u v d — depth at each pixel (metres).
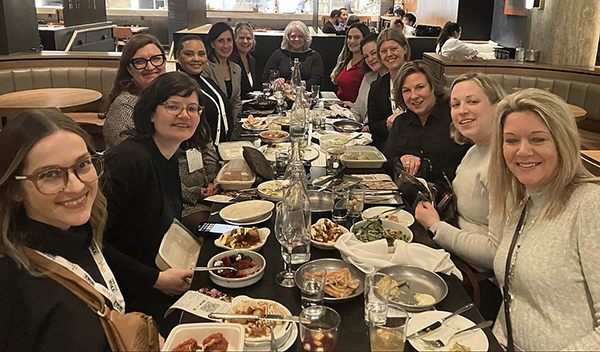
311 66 5.57
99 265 1.32
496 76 5.45
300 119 3.33
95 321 1.12
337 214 1.96
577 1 5.15
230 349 1.15
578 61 5.29
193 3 7.86
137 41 2.81
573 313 1.40
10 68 5.04
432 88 2.74
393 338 1.15
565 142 1.42
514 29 6.99
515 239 1.56
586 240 1.36
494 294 1.92
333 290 1.41
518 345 1.48
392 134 2.96
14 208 1.13
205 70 4.25
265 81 5.57
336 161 2.58
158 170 1.95
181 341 1.17
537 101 1.45
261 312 1.29
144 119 1.92
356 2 13.09
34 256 1.11
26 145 1.11
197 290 1.46
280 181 2.34
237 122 3.86
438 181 2.66
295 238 1.54
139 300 1.81
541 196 1.52
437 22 9.42
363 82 4.30
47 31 6.39
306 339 1.15
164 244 1.79
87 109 5.21
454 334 1.26
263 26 10.97
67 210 1.16
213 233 1.81
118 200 1.82
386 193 2.25
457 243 1.90
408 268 1.55
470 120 2.06
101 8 8.48
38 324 1.08
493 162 1.63
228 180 2.38
